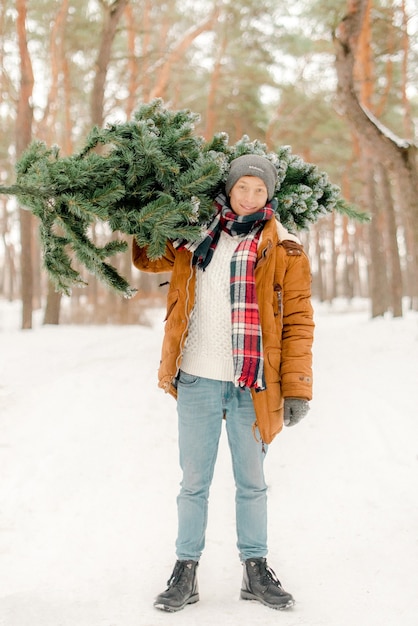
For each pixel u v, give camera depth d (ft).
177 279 7.68
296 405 7.37
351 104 30.25
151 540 9.48
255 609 7.16
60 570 8.43
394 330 35.27
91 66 64.54
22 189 7.18
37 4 55.98
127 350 30.89
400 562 8.31
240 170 7.71
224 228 7.69
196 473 7.57
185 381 7.62
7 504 11.09
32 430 15.76
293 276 7.60
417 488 11.12
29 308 45.70
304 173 8.77
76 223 7.55
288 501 11.02
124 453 13.83
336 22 30.55
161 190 7.89
